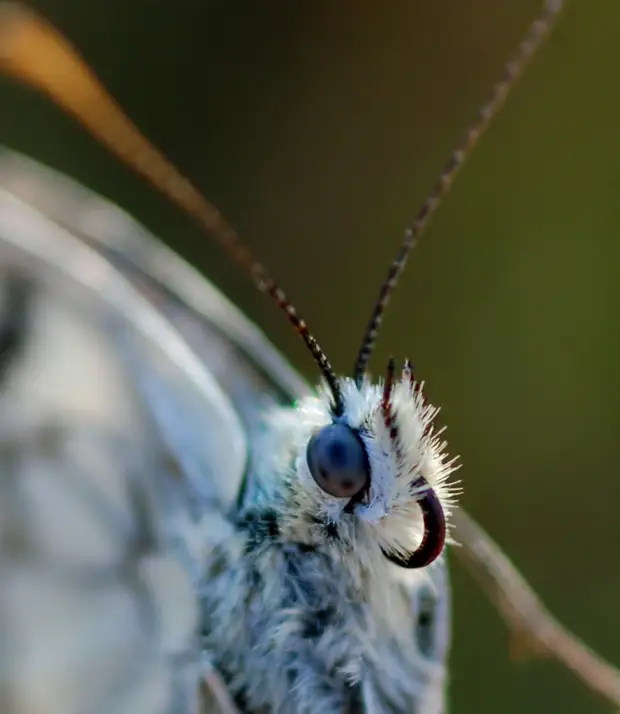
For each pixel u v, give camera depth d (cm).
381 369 11
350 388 7
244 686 7
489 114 7
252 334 7
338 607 7
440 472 7
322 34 12
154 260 7
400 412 7
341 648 7
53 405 7
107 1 11
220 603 7
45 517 7
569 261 11
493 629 9
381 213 11
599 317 11
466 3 11
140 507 7
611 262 11
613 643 10
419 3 11
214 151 11
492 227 11
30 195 7
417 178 11
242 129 12
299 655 7
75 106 7
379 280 11
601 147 11
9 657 7
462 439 11
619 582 10
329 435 7
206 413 7
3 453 7
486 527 10
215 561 7
